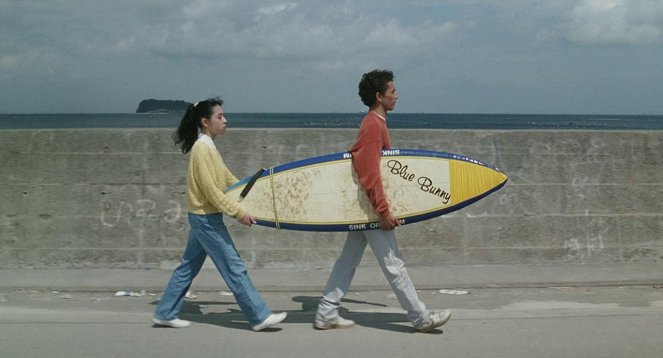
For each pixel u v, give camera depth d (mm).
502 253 6953
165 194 6789
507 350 4555
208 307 5715
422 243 6906
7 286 6145
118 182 6770
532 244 6973
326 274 6672
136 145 6773
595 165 7051
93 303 5809
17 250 6730
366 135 4773
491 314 5488
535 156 6996
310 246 6867
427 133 6895
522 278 6488
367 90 4863
